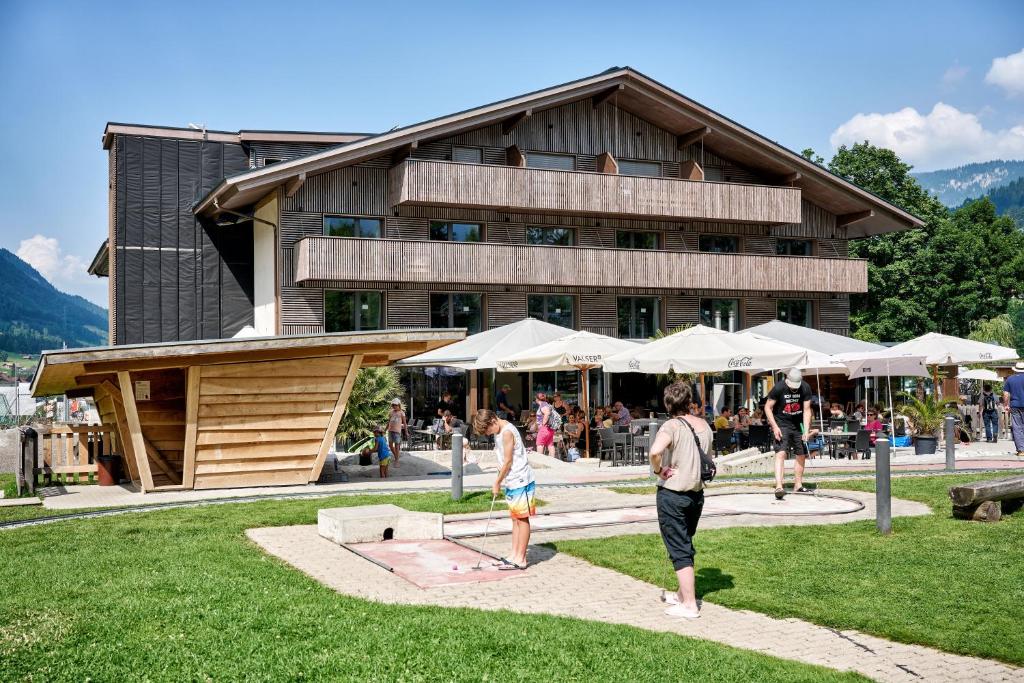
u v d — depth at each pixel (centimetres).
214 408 1605
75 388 2072
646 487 1625
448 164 3069
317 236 2927
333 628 699
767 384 2961
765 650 708
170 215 3397
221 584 841
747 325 3684
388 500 1438
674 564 795
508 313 3262
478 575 923
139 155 3372
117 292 3331
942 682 652
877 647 724
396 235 3141
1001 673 672
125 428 1691
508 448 955
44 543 1084
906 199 5472
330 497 1472
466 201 3088
